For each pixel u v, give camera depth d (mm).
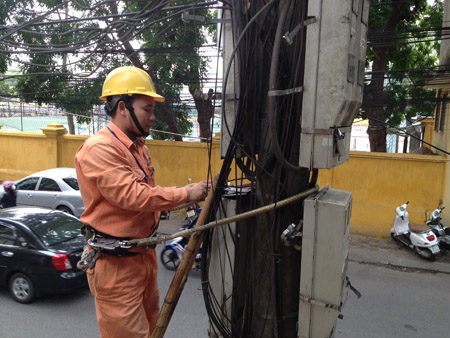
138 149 1967
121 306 1845
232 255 1984
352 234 8664
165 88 9938
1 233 5656
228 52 1931
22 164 12531
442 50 8680
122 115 1858
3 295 5633
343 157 1778
